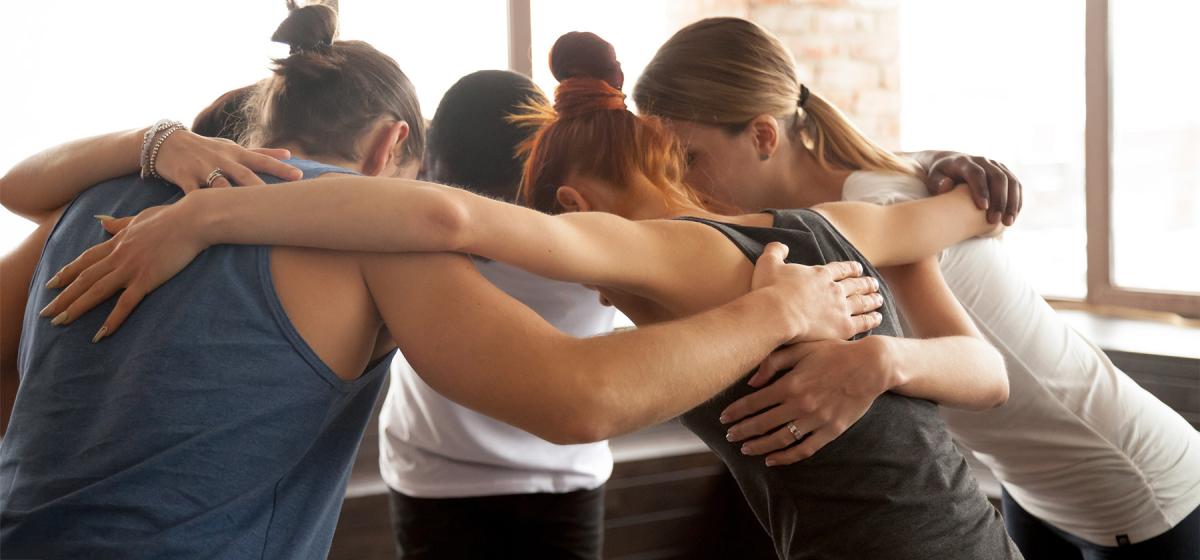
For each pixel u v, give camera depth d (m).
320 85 1.22
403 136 1.28
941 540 1.17
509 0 3.34
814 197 1.63
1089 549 1.74
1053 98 3.33
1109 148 3.14
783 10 3.62
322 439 1.03
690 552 3.19
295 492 1.00
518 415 0.94
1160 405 1.72
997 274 1.60
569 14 3.47
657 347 0.98
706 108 1.55
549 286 1.75
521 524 1.88
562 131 1.35
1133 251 3.11
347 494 2.75
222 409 0.92
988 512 1.25
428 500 1.88
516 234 0.99
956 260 1.57
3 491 0.97
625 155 1.32
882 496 1.16
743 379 1.21
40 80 2.78
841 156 1.65
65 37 2.79
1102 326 2.88
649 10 3.60
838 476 1.17
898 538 1.15
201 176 1.05
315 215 0.94
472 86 1.80
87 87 2.82
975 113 3.57
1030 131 3.41
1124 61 3.10
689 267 1.14
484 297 0.96
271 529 0.97
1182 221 2.97
